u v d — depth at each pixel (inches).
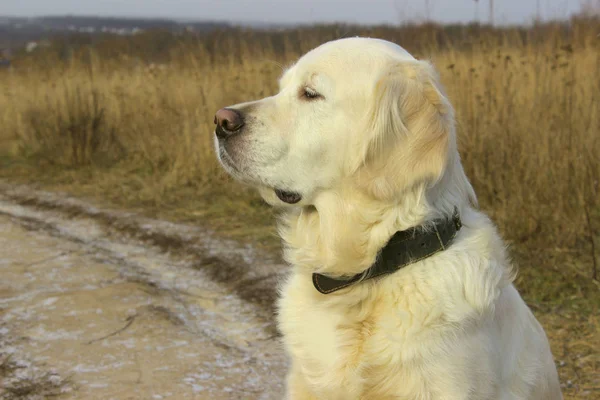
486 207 201.5
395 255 88.5
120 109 350.9
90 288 172.2
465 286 84.7
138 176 292.4
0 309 158.1
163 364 132.4
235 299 165.6
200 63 344.8
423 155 87.5
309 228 99.4
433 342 83.0
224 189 257.4
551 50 241.4
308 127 94.0
